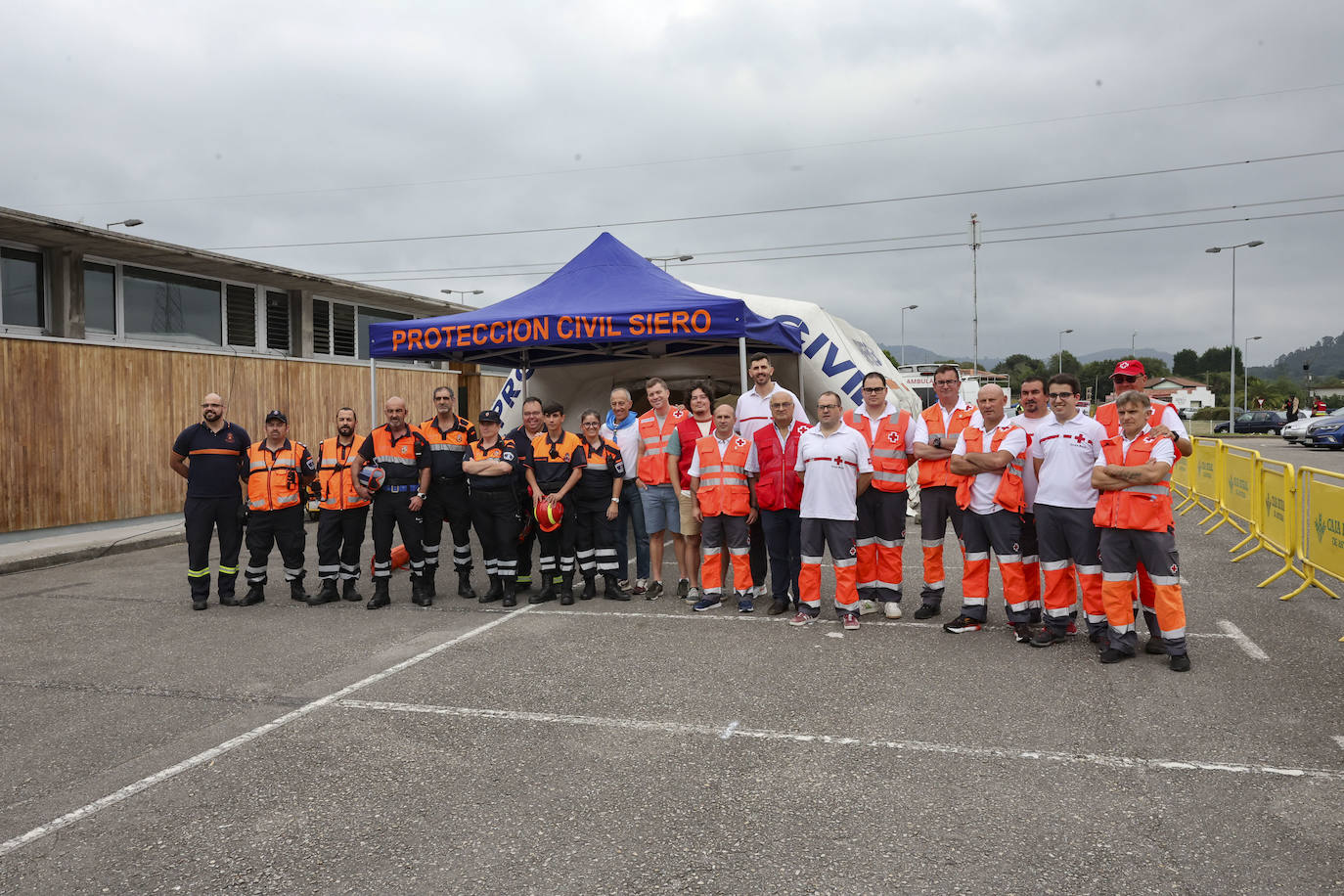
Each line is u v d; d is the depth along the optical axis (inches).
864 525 279.3
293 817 145.7
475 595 321.7
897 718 185.3
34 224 485.4
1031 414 250.4
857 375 452.1
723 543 307.7
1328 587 304.5
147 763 169.9
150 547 477.4
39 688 219.3
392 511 302.4
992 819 139.8
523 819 143.2
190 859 132.7
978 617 255.1
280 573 389.7
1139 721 180.7
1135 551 221.6
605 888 121.8
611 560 308.0
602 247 417.4
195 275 635.5
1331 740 168.7
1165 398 258.2
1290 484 322.0
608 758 167.2
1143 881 120.9
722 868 126.6
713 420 297.0
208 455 309.3
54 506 486.6
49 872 129.9
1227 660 221.8
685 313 348.5
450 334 381.4
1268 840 131.4
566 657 235.1
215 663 237.6
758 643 247.3
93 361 508.7
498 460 298.5
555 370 530.0
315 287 699.4
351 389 685.3
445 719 190.1
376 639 260.4
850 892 119.4
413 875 126.4
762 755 167.0
